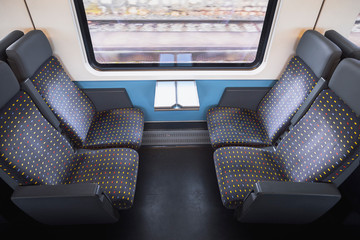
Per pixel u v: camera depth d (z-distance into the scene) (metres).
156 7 1.78
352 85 1.25
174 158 2.33
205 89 2.17
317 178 1.39
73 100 1.86
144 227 1.81
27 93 1.48
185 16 1.83
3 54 1.43
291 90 1.79
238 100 2.18
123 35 1.88
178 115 2.38
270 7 1.73
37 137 1.43
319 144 1.42
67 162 1.64
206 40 1.96
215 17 1.84
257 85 2.14
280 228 1.80
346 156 1.25
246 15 1.81
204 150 2.40
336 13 1.69
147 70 2.08
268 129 1.95
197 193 2.04
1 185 1.61
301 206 1.39
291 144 1.62
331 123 1.37
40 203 1.32
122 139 1.89
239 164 1.68
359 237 1.70
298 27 1.76
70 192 1.28
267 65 1.99
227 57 2.06
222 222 1.85
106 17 1.77
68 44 1.80
